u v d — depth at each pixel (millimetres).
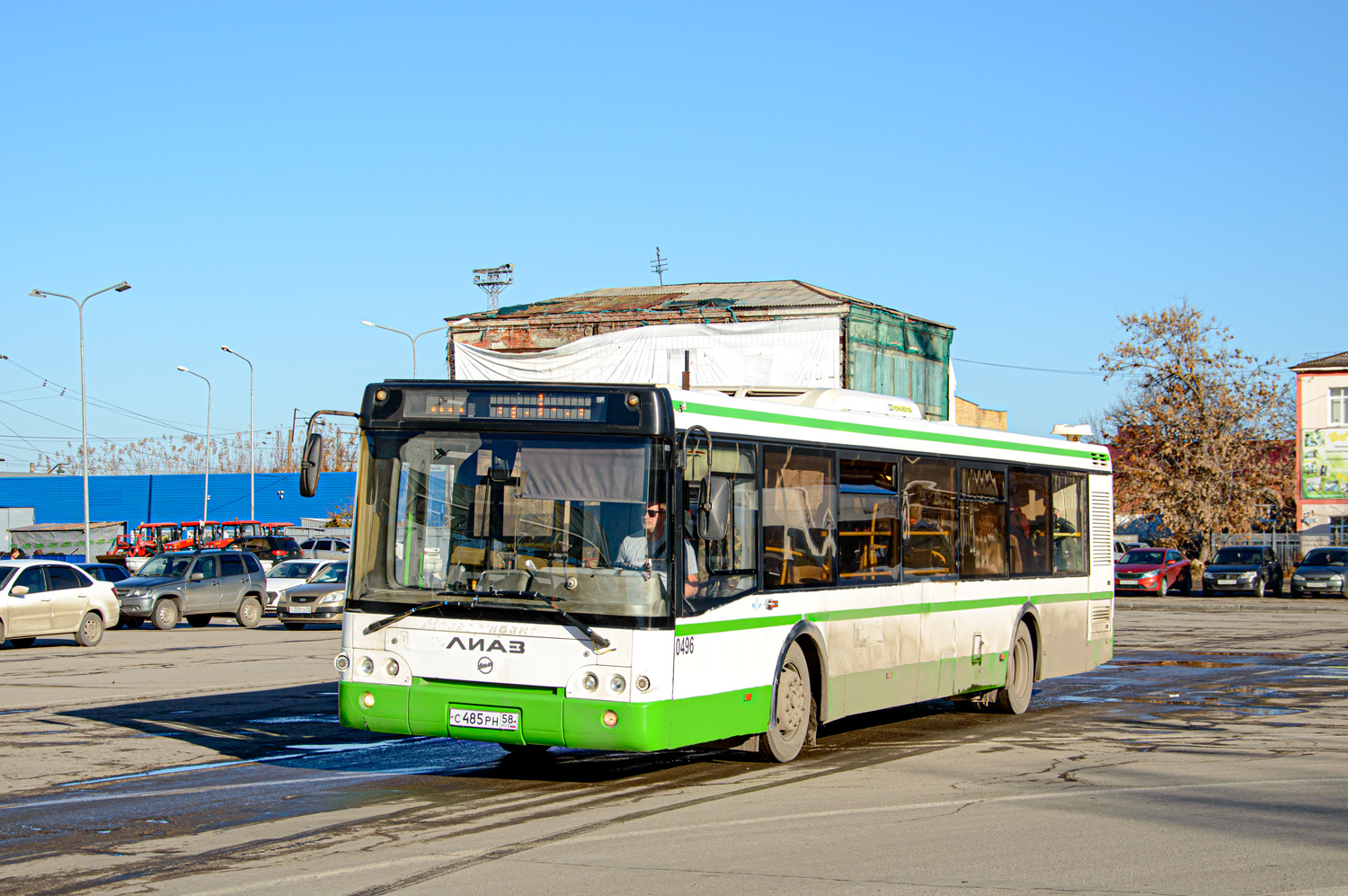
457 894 6633
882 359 43844
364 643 9500
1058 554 15461
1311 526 54219
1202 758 11242
